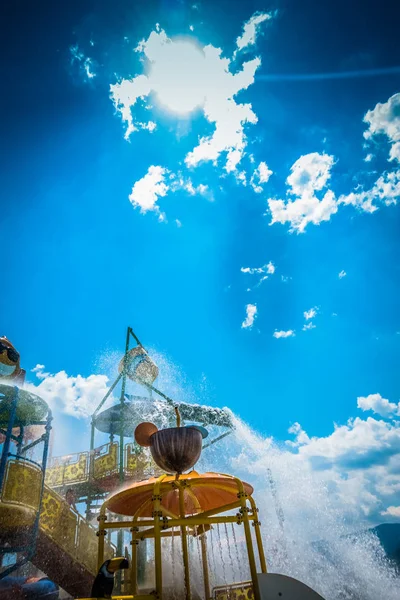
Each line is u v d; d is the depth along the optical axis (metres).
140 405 16.27
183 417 16.22
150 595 4.92
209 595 7.30
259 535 6.46
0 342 11.53
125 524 6.87
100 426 17.72
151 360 17.47
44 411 10.26
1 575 7.86
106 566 4.74
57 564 10.18
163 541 11.37
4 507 7.83
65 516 10.48
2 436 11.14
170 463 6.17
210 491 7.95
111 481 15.53
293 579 5.23
